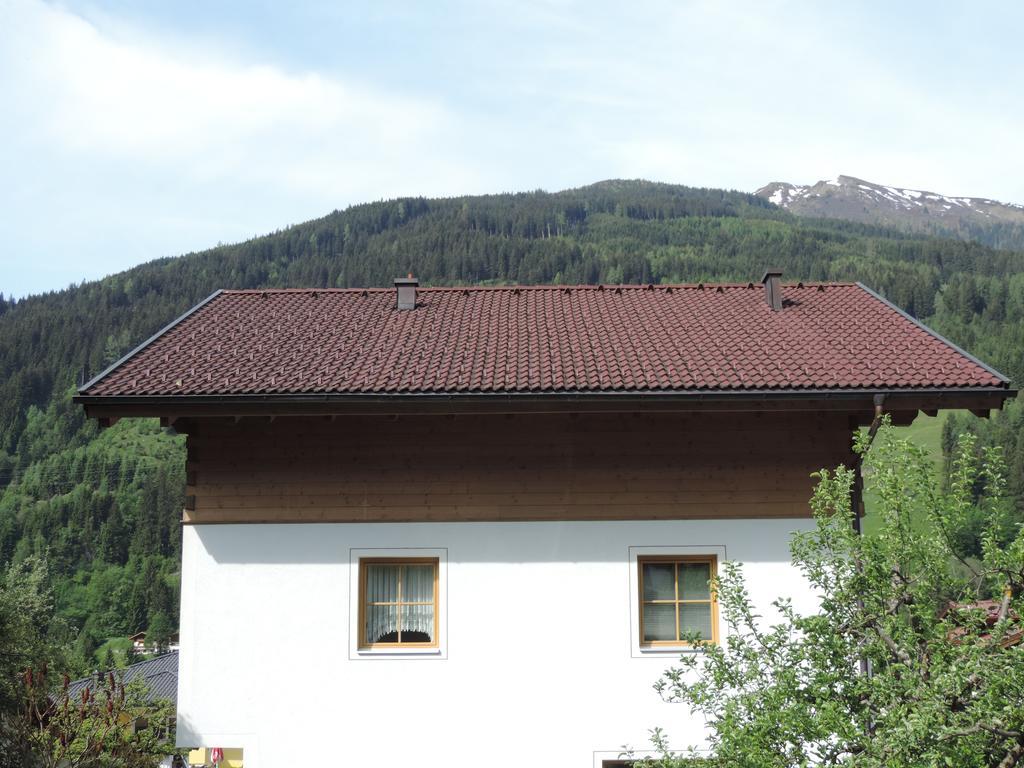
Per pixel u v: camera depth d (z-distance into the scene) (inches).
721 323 589.0
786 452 506.6
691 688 359.6
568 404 483.2
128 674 1343.5
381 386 484.7
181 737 488.7
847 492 359.6
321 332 584.4
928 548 336.8
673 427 509.0
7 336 5231.3
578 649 491.5
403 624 502.3
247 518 504.7
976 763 298.8
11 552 3491.6
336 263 6860.2
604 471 505.4
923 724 286.0
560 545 499.8
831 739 338.0
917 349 530.0
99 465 4067.4
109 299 6107.3
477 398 481.4
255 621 497.4
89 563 3518.7
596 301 649.6
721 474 504.7
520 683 489.4
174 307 5718.5
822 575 354.3
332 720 489.1
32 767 541.3
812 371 499.2
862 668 382.6
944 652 319.9
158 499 3698.3
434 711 488.4
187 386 489.7
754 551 498.6
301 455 509.4
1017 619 326.0
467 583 498.0
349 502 505.0
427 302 652.1
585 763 482.3
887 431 367.6
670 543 499.2
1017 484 2348.7
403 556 501.0
